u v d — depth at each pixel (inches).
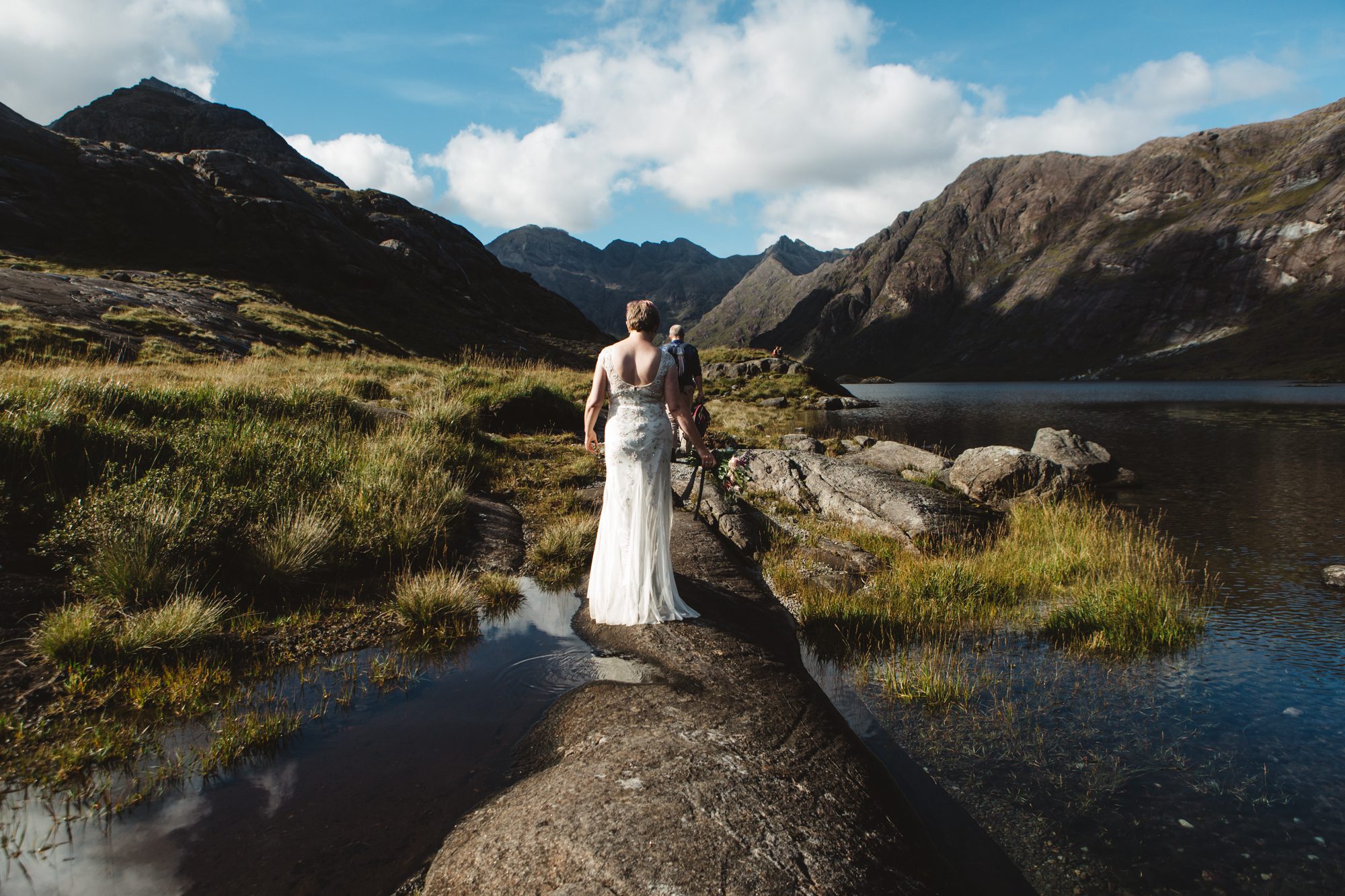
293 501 238.5
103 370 525.7
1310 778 146.4
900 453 568.7
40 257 1380.4
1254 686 191.9
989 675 197.2
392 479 270.8
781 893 84.4
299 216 1984.5
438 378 679.7
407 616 180.7
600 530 182.5
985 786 141.4
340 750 120.9
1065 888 112.4
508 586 207.8
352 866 90.2
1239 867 118.7
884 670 198.2
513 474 361.1
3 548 176.9
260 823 99.7
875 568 295.7
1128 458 724.0
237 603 180.2
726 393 1684.3
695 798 101.4
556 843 91.3
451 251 2970.0
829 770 115.4
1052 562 303.3
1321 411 1448.1
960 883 104.0
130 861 90.4
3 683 129.8
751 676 149.5
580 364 2069.4
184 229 1756.9
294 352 987.9
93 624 146.7
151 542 181.5
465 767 116.0
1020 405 1980.8
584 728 125.9
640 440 172.1
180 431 281.0
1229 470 628.4
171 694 134.3
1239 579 297.3
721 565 228.1
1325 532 384.2
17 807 101.2
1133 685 191.9
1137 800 138.2
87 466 227.5
